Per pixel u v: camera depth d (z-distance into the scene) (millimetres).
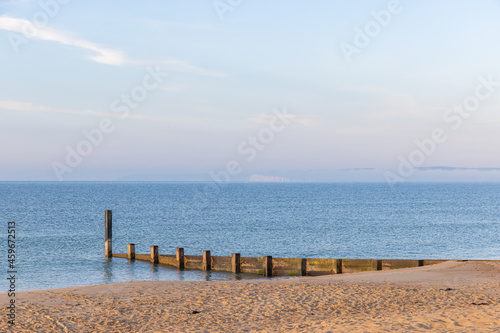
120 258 34781
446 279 21047
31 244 44062
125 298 16625
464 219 72562
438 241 47875
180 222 68625
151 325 13125
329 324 12375
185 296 16984
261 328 12703
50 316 13750
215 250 42656
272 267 27109
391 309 14742
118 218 75125
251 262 27953
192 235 52938
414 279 21172
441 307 14820
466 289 18031
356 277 22266
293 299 16359
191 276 27922
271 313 14523
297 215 81375
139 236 51906
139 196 158500
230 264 28609
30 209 92875
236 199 141750
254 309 15016
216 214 84000
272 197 156625
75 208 97062
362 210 93812
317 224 65062
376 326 11406
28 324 12797
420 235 52469
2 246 42750
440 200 135000
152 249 32062
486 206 105875
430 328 10930
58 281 27688
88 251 39781
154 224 65562
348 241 47844
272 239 49406
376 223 66188
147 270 30328
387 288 18391
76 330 12523
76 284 26766
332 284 19578
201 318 13914
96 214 82000
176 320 13695
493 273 22859
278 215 81375
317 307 15234
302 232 55469
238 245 45438
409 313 13664
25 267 32281
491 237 50844
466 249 42969
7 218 72938
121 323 13312
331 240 48531
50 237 49656
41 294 17156
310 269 26453
